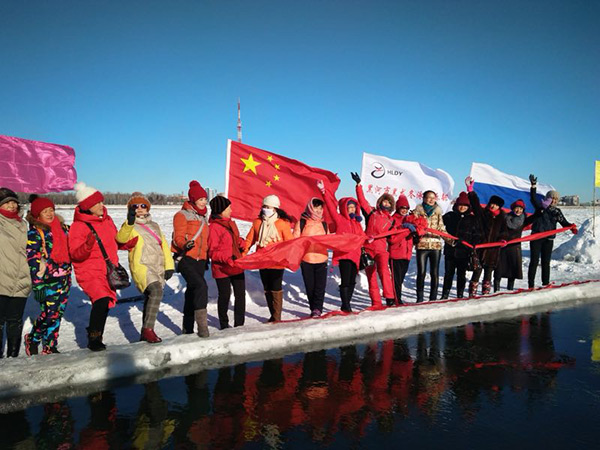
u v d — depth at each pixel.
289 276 8.61
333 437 3.04
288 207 7.27
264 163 7.25
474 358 4.68
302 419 3.31
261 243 5.49
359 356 4.72
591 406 3.54
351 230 6.29
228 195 7.09
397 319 5.84
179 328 5.52
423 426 3.20
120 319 5.86
